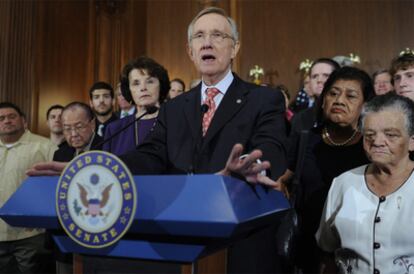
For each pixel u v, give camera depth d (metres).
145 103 2.69
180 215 1.13
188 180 1.18
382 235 1.65
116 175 1.15
